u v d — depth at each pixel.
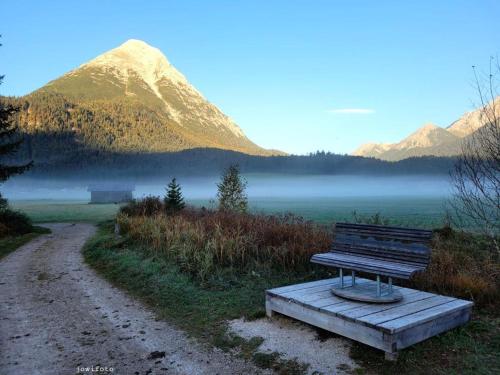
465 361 5.21
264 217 15.56
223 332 6.68
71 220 41.81
